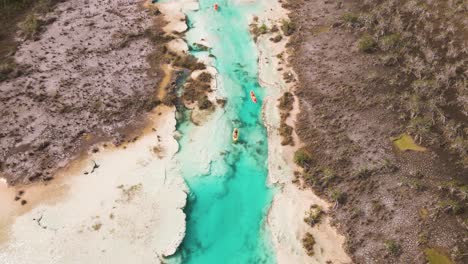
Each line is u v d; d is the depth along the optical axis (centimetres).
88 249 3556
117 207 3850
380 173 4119
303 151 4388
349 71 5181
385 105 4738
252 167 4334
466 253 3484
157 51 5500
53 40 5566
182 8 6259
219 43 5700
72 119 4594
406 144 4353
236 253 3678
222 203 4031
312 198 4009
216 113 4797
